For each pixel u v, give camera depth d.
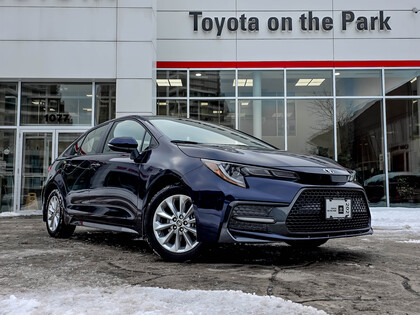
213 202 3.21
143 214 3.71
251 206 3.17
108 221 4.21
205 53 11.53
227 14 11.55
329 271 3.10
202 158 3.45
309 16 11.47
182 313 2.01
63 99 10.53
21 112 10.48
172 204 3.49
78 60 10.05
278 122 11.52
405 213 9.67
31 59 10.03
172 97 11.51
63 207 5.02
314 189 3.28
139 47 10.09
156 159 3.76
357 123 11.45
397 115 11.48
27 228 6.52
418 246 4.58
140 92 10.02
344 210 3.43
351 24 11.49
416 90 11.49
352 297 2.38
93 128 5.27
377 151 11.41
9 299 2.26
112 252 4.00
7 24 10.08
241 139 4.53
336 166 3.75
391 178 11.37
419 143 11.49
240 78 11.59
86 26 10.10
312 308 2.10
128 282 2.71
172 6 11.55
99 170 4.45
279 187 3.20
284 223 3.14
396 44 11.43
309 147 11.45
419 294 2.46
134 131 4.40
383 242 4.95
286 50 11.50
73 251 4.05
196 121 4.80
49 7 10.12
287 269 3.16
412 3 11.45
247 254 3.90
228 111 11.53
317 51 11.48
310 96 11.52
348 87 11.51
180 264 3.35
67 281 2.75
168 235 3.47
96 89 10.52
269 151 3.89
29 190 10.40
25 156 10.46
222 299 2.25
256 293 2.44
